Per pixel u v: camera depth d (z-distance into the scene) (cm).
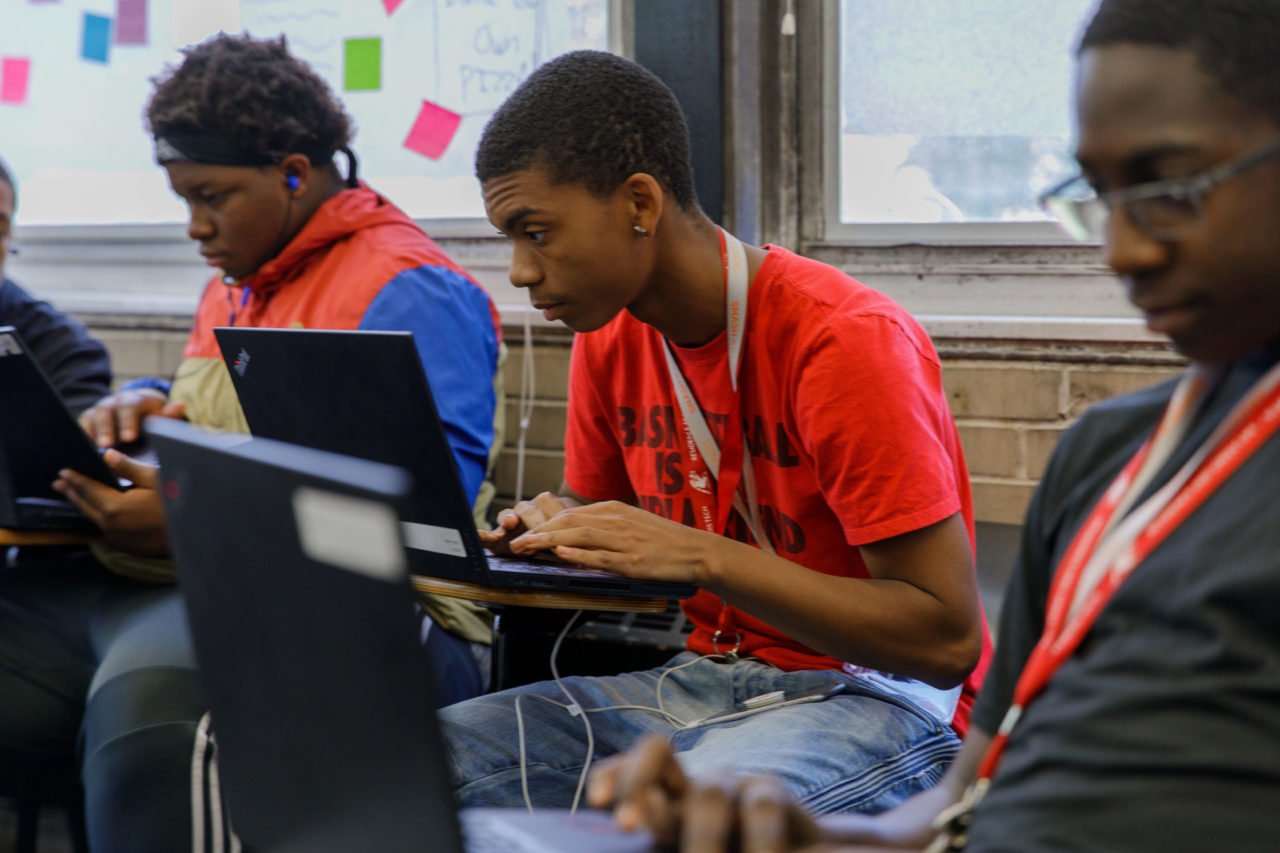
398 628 82
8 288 261
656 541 150
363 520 82
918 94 246
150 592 215
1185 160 85
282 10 293
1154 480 95
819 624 150
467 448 210
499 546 171
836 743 151
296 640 93
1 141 329
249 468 92
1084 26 93
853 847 101
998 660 111
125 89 314
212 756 175
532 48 272
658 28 253
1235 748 82
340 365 156
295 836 102
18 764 212
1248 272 85
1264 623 82
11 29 322
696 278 162
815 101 252
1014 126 241
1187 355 91
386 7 283
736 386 165
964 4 241
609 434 190
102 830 176
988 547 234
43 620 217
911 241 249
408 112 285
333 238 224
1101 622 92
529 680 204
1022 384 232
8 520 197
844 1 248
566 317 161
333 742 93
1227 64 84
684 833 88
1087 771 87
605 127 154
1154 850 83
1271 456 86
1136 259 87
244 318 233
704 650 180
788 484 165
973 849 92
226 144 216
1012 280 243
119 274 322
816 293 161
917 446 152
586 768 158
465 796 154
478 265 283
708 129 252
